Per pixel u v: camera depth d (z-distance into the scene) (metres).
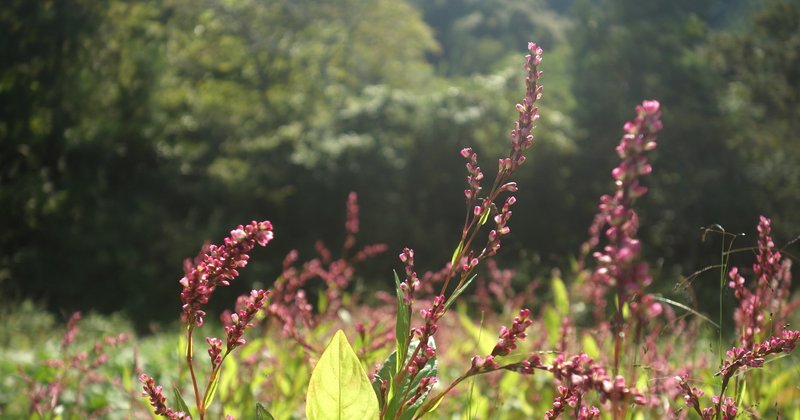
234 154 25.14
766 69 29.45
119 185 22.64
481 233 24.38
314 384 1.25
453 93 26.34
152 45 23.98
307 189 23.47
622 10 30.77
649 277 0.98
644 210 24.97
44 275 19.09
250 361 2.82
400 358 1.38
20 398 4.54
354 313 3.66
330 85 35.84
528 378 3.05
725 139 26.34
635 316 1.23
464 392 3.14
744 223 24.97
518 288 15.96
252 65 32.06
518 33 58.38
